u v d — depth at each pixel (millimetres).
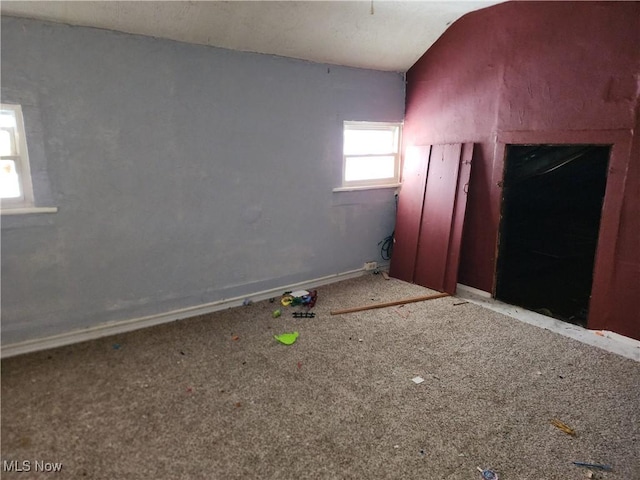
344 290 3898
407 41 3717
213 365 2539
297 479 1694
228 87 3098
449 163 3807
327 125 3738
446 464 1787
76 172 2604
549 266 4145
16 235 2473
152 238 2965
